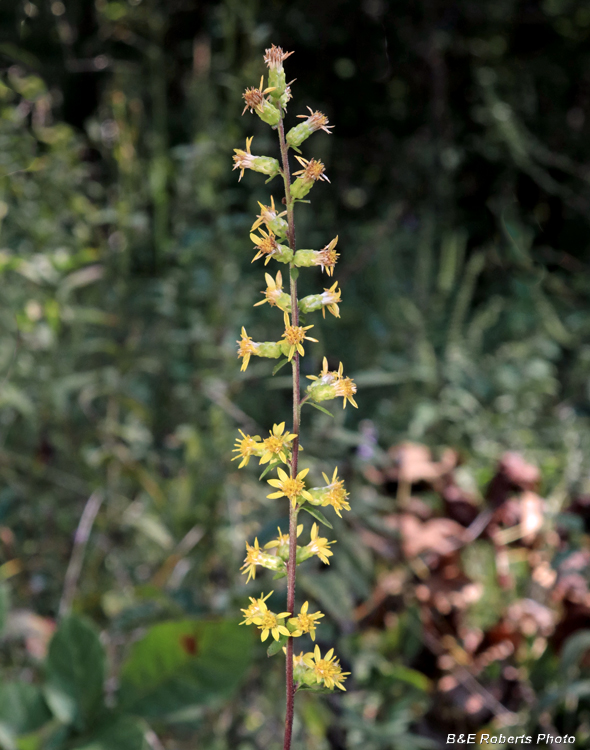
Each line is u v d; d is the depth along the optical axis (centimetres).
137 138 79
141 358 72
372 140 140
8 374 56
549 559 51
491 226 129
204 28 103
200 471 62
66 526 63
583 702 48
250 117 80
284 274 98
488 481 52
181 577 57
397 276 109
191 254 75
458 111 139
